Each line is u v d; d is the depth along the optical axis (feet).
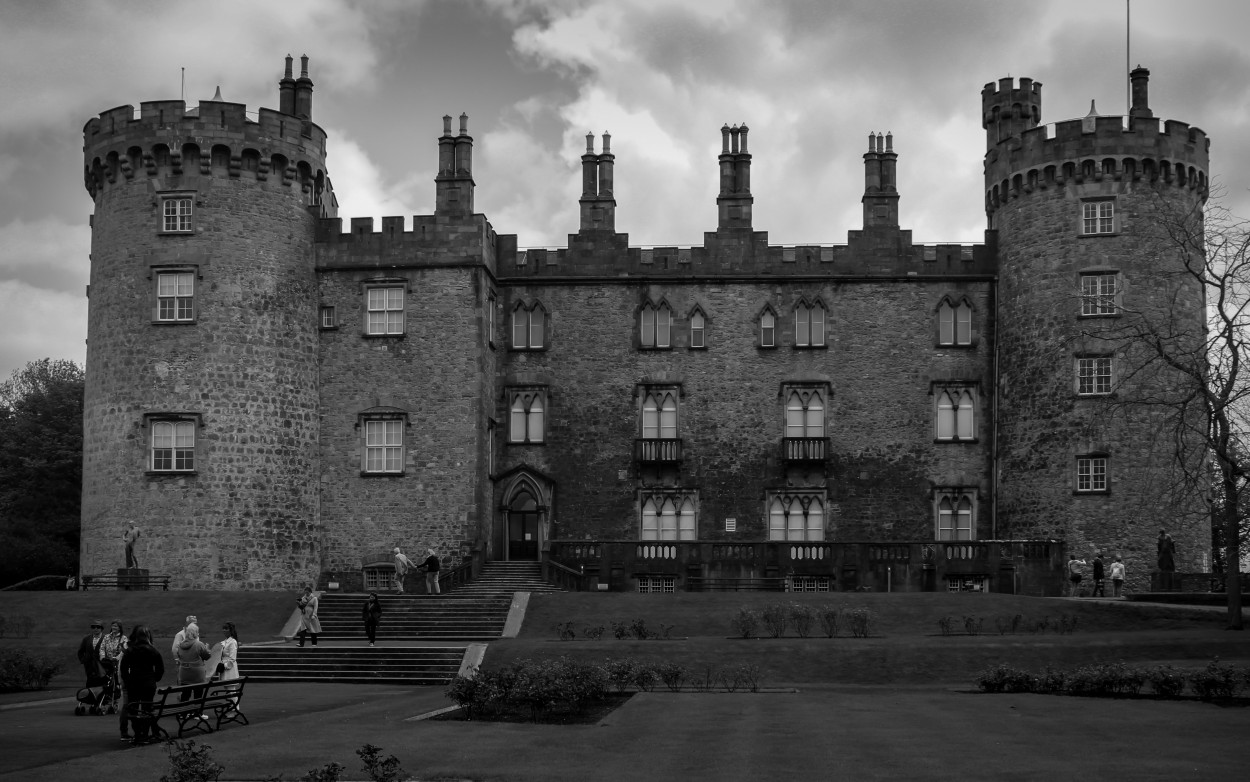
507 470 198.08
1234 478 142.00
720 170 202.80
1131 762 70.54
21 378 296.71
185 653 94.17
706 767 69.82
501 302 201.57
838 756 72.90
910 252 198.39
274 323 186.70
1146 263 181.37
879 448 195.93
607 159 203.72
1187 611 145.59
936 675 120.57
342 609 158.61
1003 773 67.67
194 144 183.42
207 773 63.67
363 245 194.08
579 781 66.33
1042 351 185.26
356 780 68.13
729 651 125.59
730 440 197.47
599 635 141.08
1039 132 186.91
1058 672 106.42
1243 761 70.85
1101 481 179.83
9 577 235.61
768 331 199.21
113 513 181.16
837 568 181.57
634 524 196.75
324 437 191.72
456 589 178.81
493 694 95.09
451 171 195.21
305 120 192.13
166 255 183.42
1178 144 183.32
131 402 181.98
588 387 199.41
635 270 200.85
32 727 89.71
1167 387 174.50
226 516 180.45
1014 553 179.63
